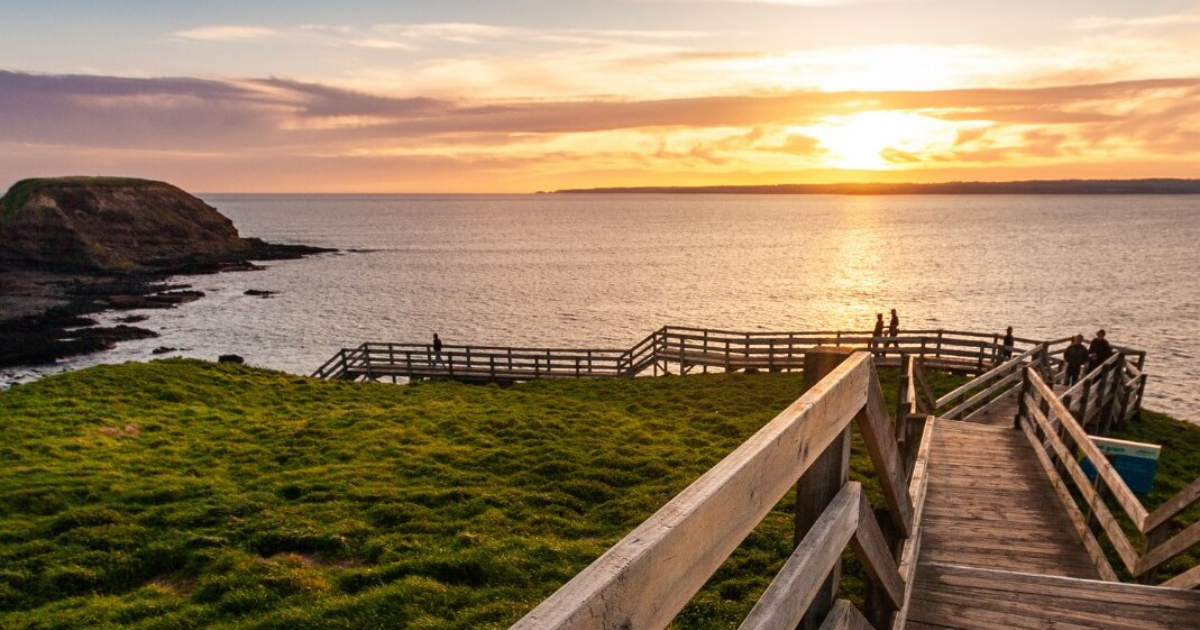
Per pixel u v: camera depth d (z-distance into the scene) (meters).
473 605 7.62
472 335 49.22
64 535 9.45
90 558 8.95
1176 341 44.06
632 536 1.14
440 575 8.34
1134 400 17.62
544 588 8.02
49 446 13.16
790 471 1.80
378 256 111.69
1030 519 7.57
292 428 15.08
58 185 91.38
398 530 9.79
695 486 1.35
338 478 11.84
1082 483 7.17
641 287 73.44
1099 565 6.33
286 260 103.94
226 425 15.66
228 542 9.39
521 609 7.48
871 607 3.37
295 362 42.38
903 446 7.00
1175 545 5.06
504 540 9.12
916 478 6.90
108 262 84.00
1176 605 4.70
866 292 67.06
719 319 54.03
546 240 152.75
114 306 61.66
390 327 52.56
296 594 7.98
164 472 12.27
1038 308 56.84
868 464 12.46
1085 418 13.64
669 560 1.19
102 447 13.50
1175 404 30.69
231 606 7.77
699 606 7.51
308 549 9.30
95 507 10.34
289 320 55.75
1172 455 15.16
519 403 18.62
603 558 1.06
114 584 8.60
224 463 12.84
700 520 1.29
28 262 81.31
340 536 9.45
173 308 61.66
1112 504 11.81
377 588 8.01
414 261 103.69
